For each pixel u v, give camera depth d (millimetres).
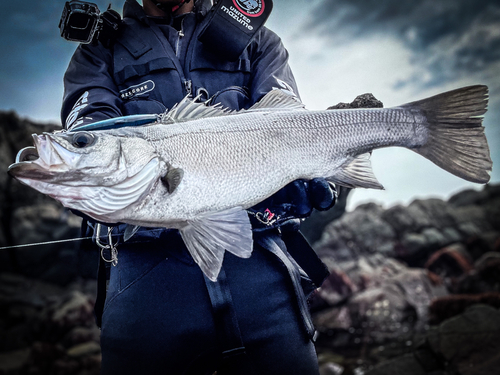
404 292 4227
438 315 3053
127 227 645
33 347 3221
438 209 6438
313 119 711
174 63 832
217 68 841
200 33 819
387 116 725
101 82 811
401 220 5938
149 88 802
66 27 793
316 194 729
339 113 726
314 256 822
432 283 4484
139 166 600
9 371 3150
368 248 5516
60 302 4305
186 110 716
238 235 614
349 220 5867
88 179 579
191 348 698
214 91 833
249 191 658
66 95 826
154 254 734
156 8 905
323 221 2686
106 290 814
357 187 724
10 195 5355
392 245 5621
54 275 5043
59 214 5289
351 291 4117
